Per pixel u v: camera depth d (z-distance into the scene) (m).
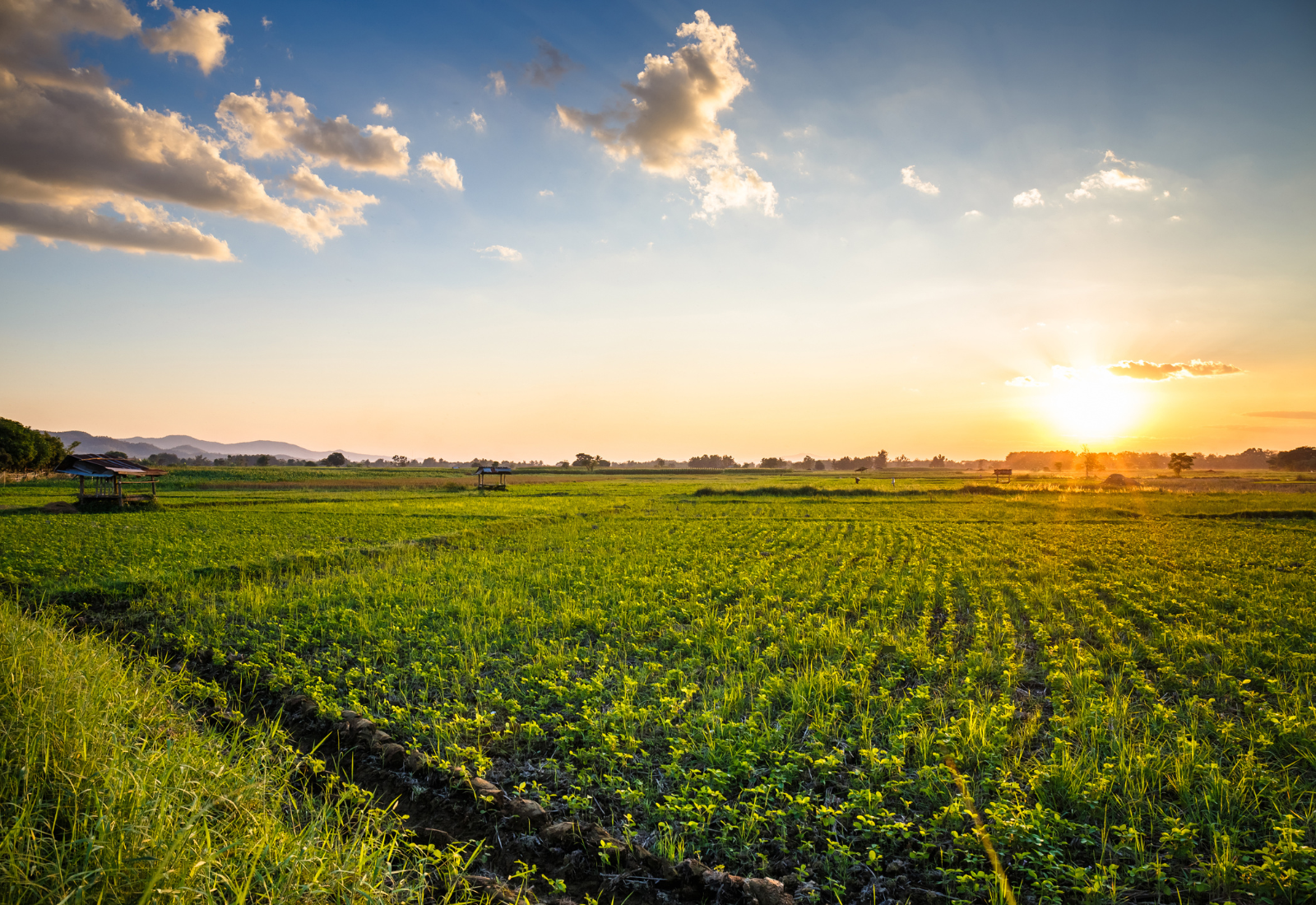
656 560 22.88
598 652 12.22
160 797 5.09
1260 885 5.28
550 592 17.12
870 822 6.12
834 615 15.23
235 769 6.38
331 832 5.88
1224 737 8.04
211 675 11.17
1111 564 22.11
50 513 40.41
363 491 73.44
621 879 5.77
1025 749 8.08
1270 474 165.88
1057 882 5.58
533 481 104.25
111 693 7.66
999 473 125.81
